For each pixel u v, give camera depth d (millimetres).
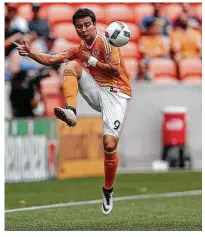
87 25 25625
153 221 29203
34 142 46469
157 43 60469
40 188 42375
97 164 50281
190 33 61781
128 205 34750
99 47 25938
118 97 26438
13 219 30016
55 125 47312
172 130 54656
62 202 36094
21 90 53438
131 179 47594
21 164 46031
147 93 54938
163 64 60125
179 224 28422
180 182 45781
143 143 54750
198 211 32406
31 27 56062
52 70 54656
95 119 49938
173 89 55562
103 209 27375
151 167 54688
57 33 57750
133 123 54500
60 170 47656
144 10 61375
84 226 28031
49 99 54562
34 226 28078
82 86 26391
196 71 60969
